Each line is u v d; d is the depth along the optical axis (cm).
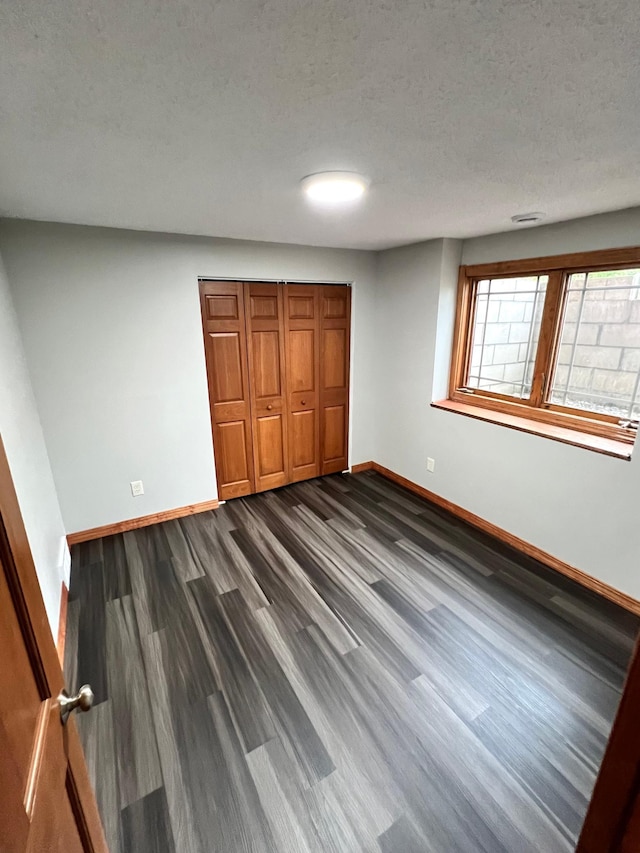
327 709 167
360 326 372
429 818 131
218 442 335
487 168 152
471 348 326
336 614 219
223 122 114
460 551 277
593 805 59
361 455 414
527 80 94
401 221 239
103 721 163
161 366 291
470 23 75
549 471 253
